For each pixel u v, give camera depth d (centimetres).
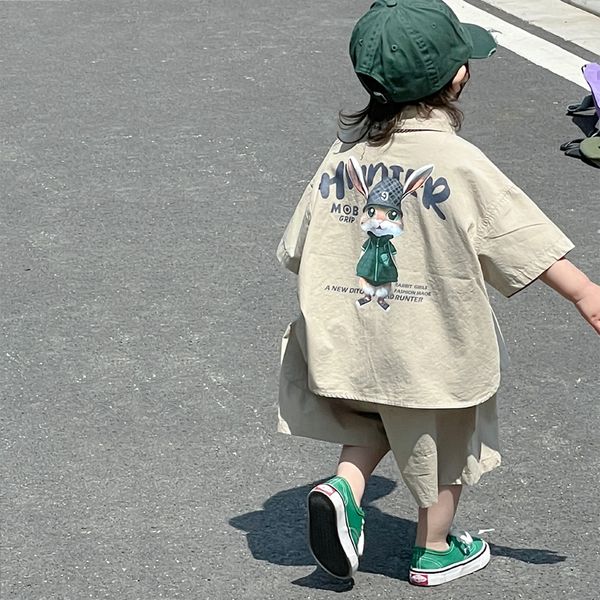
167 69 853
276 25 951
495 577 358
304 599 350
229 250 586
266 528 384
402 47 311
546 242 316
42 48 904
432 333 322
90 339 505
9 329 513
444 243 318
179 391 466
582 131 730
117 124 752
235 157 699
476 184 317
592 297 316
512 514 390
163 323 518
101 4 1017
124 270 566
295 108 775
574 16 962
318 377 328
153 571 363
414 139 320
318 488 324
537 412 450
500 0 1012
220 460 421
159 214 625
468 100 780
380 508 393
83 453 425
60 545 376
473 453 336
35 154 705
